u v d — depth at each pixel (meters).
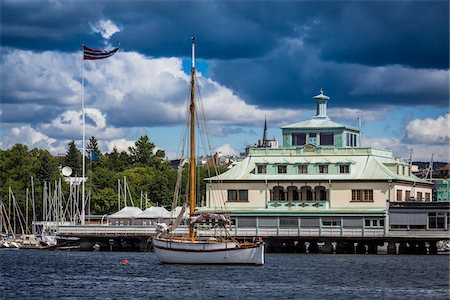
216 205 181.75
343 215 172.12
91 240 183.38
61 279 120.25
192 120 142.50
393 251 172.00
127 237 178.62
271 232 172.50
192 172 141.00
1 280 119.38
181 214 143.50
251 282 115.44
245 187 181.00
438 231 168.25
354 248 181.25
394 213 170.62
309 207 176.50
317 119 197.12
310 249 177.62
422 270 133.12
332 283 115.19
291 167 181.12
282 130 196.12
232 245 135.88
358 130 199.25
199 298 101.25
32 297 102.25
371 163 180.00
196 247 136.38
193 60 144.88
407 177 189.00
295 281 116.88
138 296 102.69
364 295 104.31
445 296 103.88
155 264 141.50
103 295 103.50
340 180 177.62
